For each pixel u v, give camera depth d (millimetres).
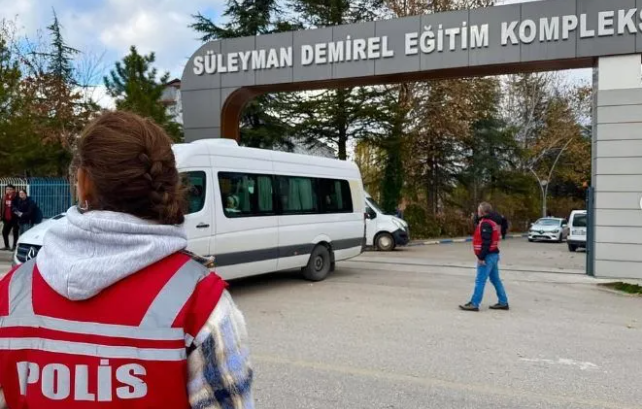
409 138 27297
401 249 21406
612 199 11836
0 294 1345
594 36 11625
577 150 44031
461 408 4336
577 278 12062
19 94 19969
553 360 5734
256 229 9320
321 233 10992
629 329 7293
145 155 1343
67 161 22500
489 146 33625
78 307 1243
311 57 13594
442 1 25797
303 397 4508
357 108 23750
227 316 1336
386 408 4305
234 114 15219
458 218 32750
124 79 22031
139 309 1240
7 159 18859
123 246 1268
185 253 1391
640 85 11492
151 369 1229
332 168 11547
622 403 4512
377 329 6992
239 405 1350
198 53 14672
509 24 12102
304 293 9680
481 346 6250
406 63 12891
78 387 1229
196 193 8211
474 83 27828
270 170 9805
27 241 7594
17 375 1277
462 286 10828
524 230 43281
